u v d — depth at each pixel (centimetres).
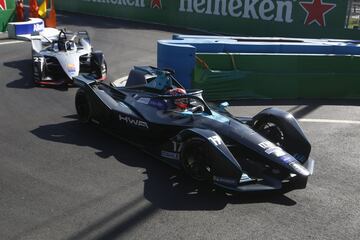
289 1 1955
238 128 640
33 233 475
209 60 1074
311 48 1168
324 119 952
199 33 2198
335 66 1122
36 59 1110
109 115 766
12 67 1316
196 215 524
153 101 734
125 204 544
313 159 721
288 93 1112
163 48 1050
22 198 547
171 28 2339
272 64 1094
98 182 600
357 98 1141
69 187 582
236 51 1133
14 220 498
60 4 3094
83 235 475
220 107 725
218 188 580
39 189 573
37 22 1978
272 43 1168
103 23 2455
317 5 1881
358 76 1126
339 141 812
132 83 882
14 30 1869
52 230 482
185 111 692
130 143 736
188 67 1035
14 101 970
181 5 2361
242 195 579
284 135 668
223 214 529
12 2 2059
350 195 597
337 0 1825
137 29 2253
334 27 1862
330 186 622
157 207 540
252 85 1087
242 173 569
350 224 521
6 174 612
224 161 564
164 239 473
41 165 648
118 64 1420
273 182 581
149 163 668
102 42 1827
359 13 1808
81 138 762
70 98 1009
